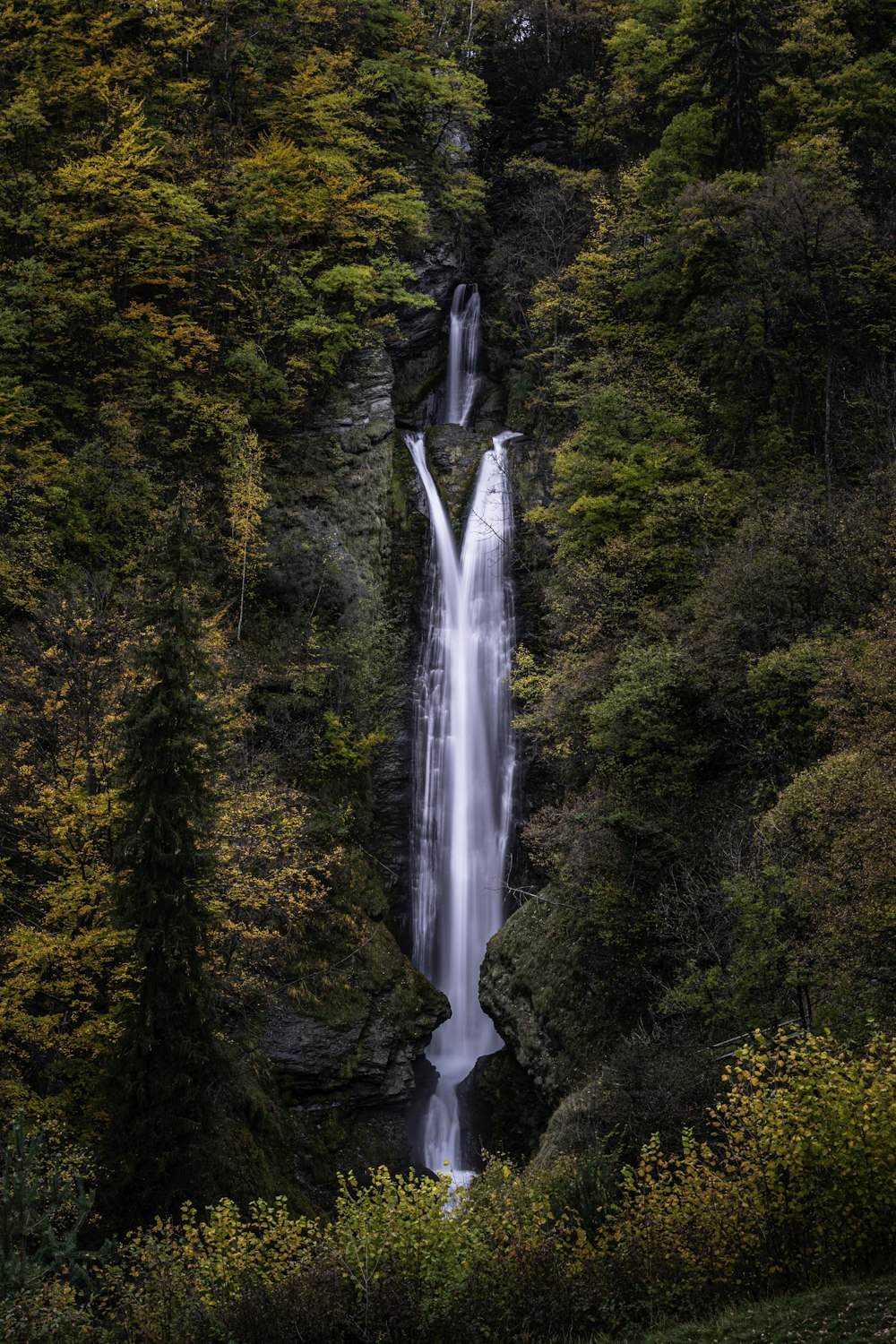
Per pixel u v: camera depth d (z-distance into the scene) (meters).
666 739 28.27
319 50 50.94
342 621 40.78
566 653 35.88
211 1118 22.78
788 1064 12.95
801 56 49.91
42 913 26.42
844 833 17.92
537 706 36.84
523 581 44.34
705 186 39.25
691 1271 12.51
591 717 32.09
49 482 36.62
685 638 30.28
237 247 44.28
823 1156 11.66
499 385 52.94
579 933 30.22
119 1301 15.06
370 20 55.03
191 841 22.80
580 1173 14.82
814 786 20.05
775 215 37.00
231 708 30.94
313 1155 31.69
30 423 37.38
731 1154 13.74
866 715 20.70
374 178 51.03
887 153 44.06
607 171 56.81
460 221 54.62
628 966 26.56
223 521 40.50
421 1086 36.34
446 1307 12.27
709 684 28.38
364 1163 32.56
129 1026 22.16
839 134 41.72
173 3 48.16
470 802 42.66
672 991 22.28
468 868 42.03
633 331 44.09
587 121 57.72
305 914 34.72
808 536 28.69
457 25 62.06
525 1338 12.10
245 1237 14.41
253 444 39.84
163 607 23.38
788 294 36.75
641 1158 15.14
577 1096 24.42
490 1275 12.72
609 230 46.34
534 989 31.72
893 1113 11.62
